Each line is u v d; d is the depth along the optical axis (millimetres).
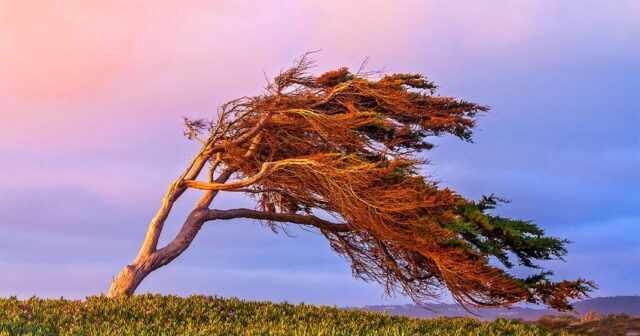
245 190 18297
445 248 14531
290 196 18656
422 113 17859
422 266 16641
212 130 18594
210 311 14023
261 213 18969
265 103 18062
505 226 14352
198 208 18719
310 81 18766
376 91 17984
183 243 18312
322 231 18969
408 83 18750
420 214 15391
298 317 14258
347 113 17609
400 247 16500
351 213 16406
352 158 16562
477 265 14047
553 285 13633
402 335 11539
